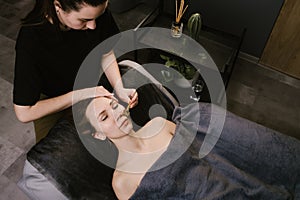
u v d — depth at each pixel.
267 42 2.05
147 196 1.14
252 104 2.00
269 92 2.06
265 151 1.25
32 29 0.95
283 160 1.22
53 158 1.09
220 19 2.12
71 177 1.09
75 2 0.81
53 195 1.06
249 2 1.93
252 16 1.99
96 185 1.12
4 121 1.82
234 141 1.28
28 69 0.99
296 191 1.19
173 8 2.23
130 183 1.17
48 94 1.22
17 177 1.60
